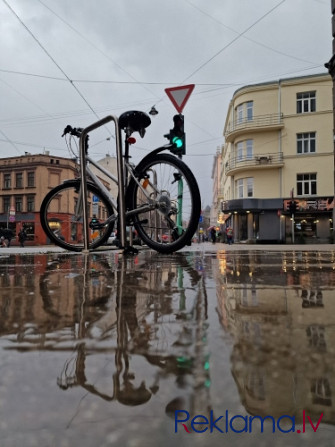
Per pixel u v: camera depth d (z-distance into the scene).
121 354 0.53
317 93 21.12
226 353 0.52
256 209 21.89
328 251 4.46
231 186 24.53
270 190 22.00
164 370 0.46
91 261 2.74
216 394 0.38
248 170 22.47
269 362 0.48
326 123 20.88
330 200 20.52
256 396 0.38
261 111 21.98
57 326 0.72
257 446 0.32
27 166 31.45
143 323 0.73
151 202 3.21
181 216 3.30
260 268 2.02
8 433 0.33
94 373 0.46
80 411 0.36
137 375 0.44
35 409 0.37
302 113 21.30
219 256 3.31
